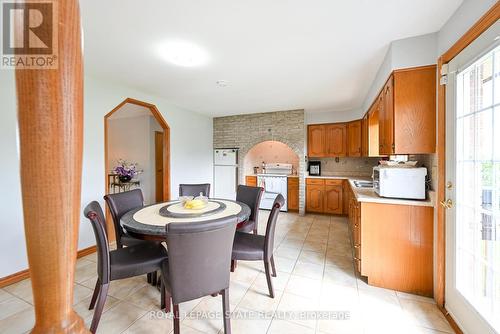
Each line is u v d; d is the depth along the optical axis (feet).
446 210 5.71
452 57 5.35
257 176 17.02
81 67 1.34
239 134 16.83
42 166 1.21
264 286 6.95
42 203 1.23
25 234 1.24
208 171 17.03
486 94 4.47
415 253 6.51
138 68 8.06
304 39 6.23
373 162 15.61
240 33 5.90
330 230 12.28
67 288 1.34
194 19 5.31
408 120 6.30
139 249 6.07
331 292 6.65
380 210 6.82
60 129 1.24
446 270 5.73
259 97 11.94
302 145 15.11
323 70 8.34
